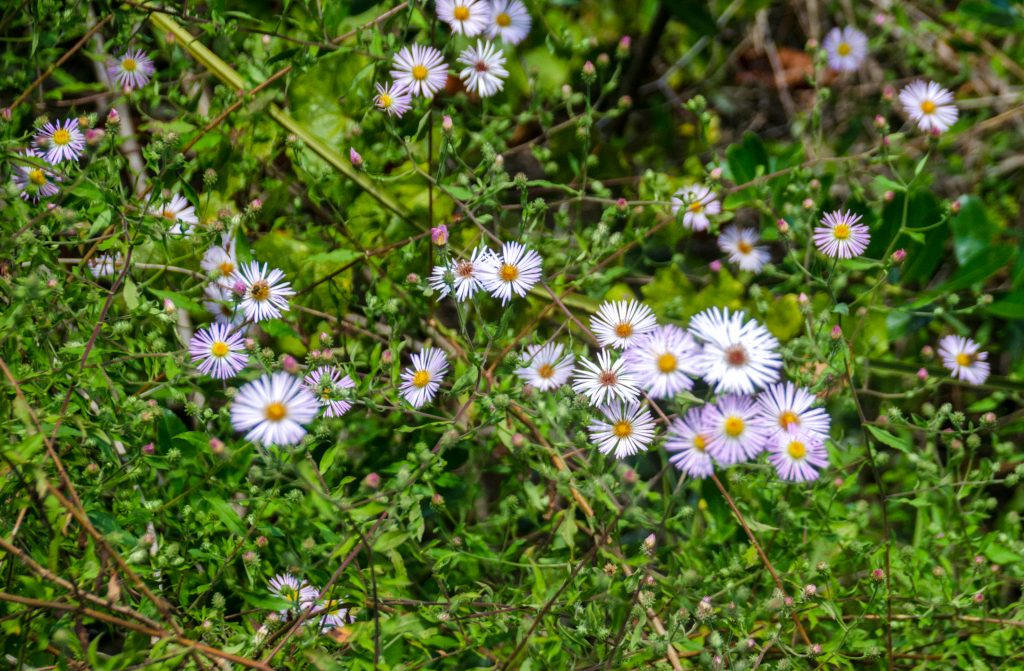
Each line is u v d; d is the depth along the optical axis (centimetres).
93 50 148
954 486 138
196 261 140
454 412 145
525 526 142
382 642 125
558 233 151
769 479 131
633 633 124
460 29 142
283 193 144
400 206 143
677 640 124
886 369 146
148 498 131
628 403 128
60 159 135
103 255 138
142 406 127
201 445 127
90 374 128
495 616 128
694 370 124
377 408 130
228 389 129
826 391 135
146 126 142
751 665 129
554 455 130
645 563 126
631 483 123
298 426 121
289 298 141
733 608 125
